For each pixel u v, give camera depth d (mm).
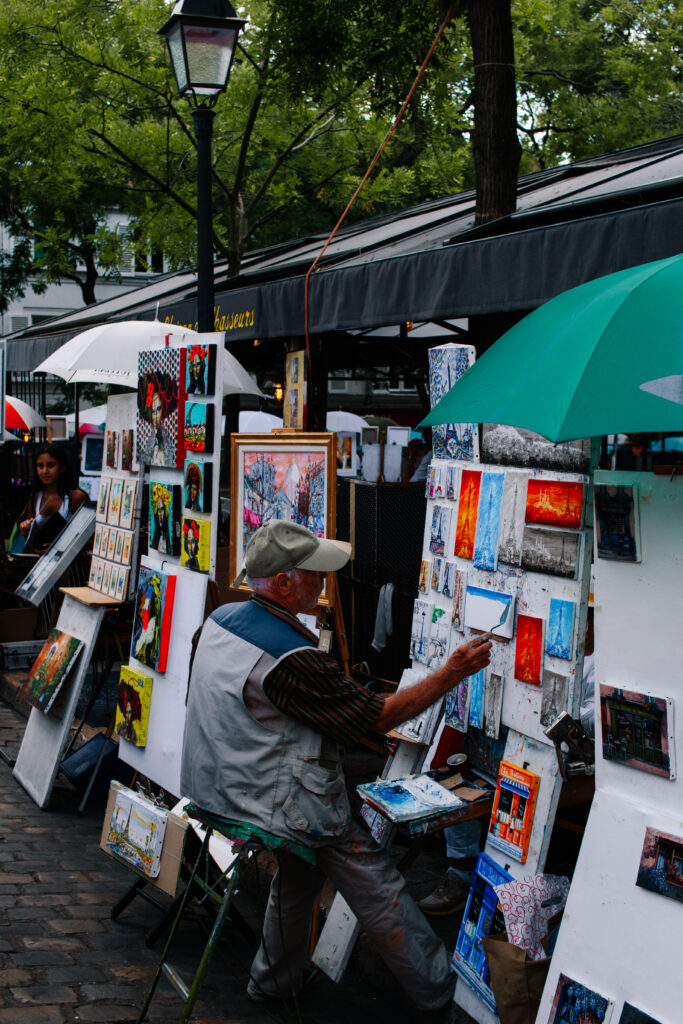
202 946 4176
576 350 2564
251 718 3232
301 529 3334
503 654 3586
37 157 16297
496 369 2818
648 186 5457
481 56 6883
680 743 2709
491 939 3213
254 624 3287
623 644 2865
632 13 20031
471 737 3922
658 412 2316
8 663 8211
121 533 5789
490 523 3701
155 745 4992
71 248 25859
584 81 21750
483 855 3531
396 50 9219
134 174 18359
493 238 4820
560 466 3391
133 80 14953
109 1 15055
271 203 20656
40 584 6680
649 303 2506
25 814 5613
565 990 2857
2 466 10672
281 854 3533
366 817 3957
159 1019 3498
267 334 7023
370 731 3178
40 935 4055
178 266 20625
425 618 4125
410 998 3662
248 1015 3639
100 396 27609
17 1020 3338
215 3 6188
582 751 3248
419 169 18359
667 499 2752
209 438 4789
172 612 4969
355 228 13070
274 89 11344
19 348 12484
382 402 29094
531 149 23109
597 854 2875
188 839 4164
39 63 14672
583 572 3291
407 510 6520
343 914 3883
